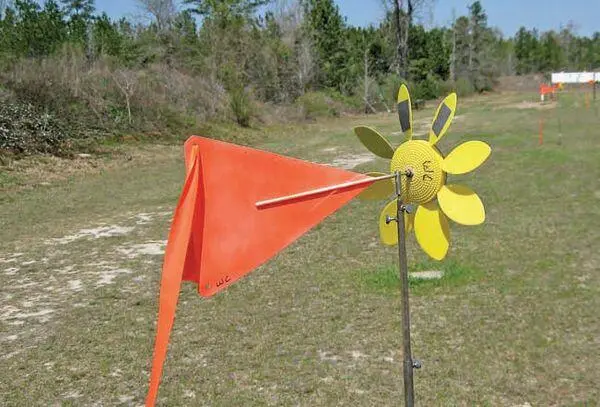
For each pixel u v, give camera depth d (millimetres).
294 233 2352
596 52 71625
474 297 6078
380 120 32812
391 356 4949
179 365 4984
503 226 8836
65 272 7734
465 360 4766
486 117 29625
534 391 4266
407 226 3000
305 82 36281
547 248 7641
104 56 23359
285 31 38312
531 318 5488
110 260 8203
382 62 47406
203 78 27359
